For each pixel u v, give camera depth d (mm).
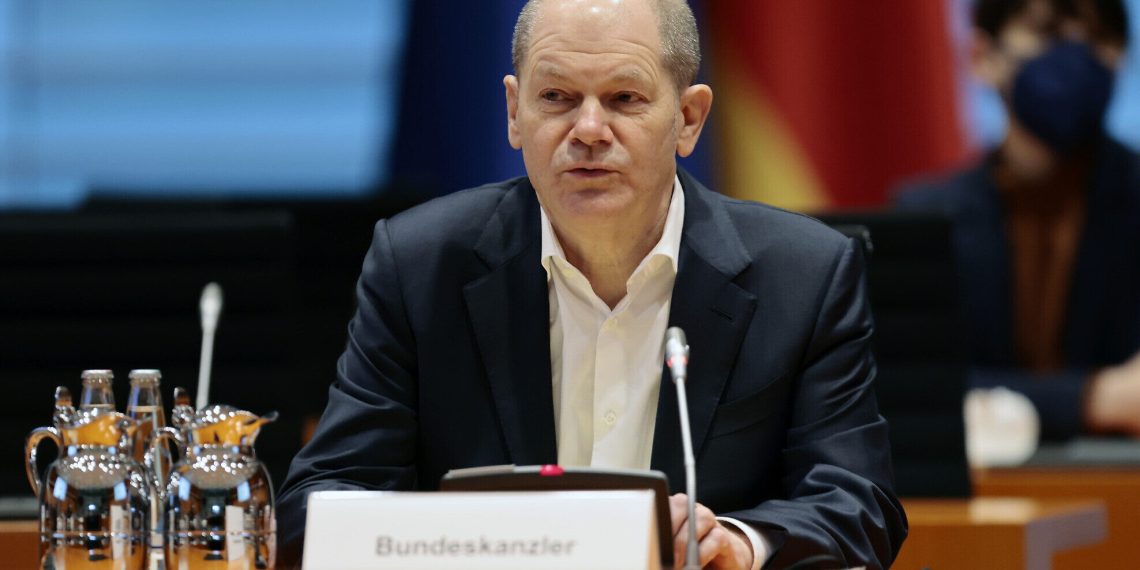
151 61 20000
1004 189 17844
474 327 8812
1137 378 16422
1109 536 12758
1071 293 17516
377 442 8594
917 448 11875
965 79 19625
